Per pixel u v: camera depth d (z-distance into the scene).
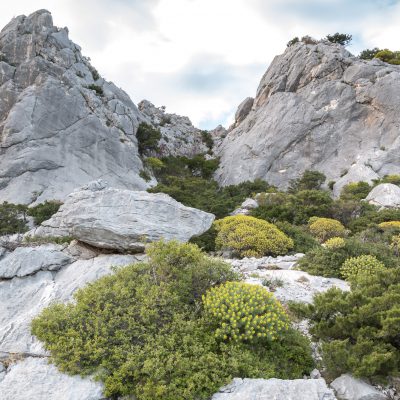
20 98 50.03
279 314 6.95
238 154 63.03
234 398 5.45
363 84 60.34
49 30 56.72
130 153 53.94
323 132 59.56
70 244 11.06
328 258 12.39
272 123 62.66
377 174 51.16
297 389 5.50
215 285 8.04
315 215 27.66
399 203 32.78
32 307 8.30
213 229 15.85
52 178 45.47
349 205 28.75
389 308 6.57
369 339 6.26
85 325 6.65
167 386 5.65
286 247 15.08
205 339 6.50
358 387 5.72
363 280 7.88
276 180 58.16
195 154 72.19
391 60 68.56
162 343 6.31
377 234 20.17
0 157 46.31
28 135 47.44
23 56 54.50
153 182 54.19
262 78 73.88
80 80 56.06
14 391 5.64
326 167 57.12
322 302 7.11
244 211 31.69
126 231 10.29
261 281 10.49
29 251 9.81
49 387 5.70
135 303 6.99
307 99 62.88
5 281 9.25
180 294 7.43
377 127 57.50
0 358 6.43
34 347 6.55
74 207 11.96
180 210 11.54
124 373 5.77
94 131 51.44
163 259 7.87
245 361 6.14
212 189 52.41
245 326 6.53
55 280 9.40
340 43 77.25
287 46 75.69
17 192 42.88
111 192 11.87
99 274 9.12
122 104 58.84
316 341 7.16
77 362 6.08
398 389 5.93
